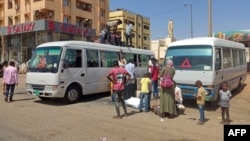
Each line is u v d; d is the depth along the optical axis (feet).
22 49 124.16
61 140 22.13
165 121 29.58
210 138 23.31
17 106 37.35
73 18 148.46
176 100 34.78
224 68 40.37
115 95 31.01
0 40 134.10
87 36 132.26
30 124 27.22
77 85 41.47
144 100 34.91
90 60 43.91
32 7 138.21
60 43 40.01
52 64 38.75
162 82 31.07
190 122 29.27
